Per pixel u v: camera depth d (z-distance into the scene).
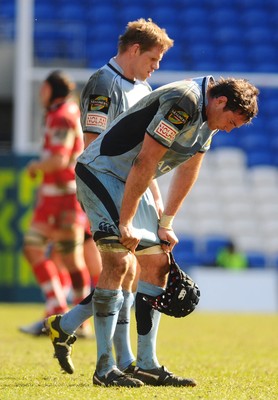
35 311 48.38
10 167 56.06
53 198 32.91
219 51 85.75
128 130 17.81
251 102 17.03
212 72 84.00
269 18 89.19
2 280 55.84
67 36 81.31
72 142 32.75
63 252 32.94
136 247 18.09
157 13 88.00
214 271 58.12
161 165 18.12
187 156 17.95
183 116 16.91
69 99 32.88
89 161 18.19
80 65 80.38
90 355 25.89
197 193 76.69
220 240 71.94
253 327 40.09
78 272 33.06
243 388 18.22
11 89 79.00
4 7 85.31
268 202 77.06
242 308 57.84
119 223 17.44
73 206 32.94
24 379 19.42
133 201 17.16
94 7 86.62
